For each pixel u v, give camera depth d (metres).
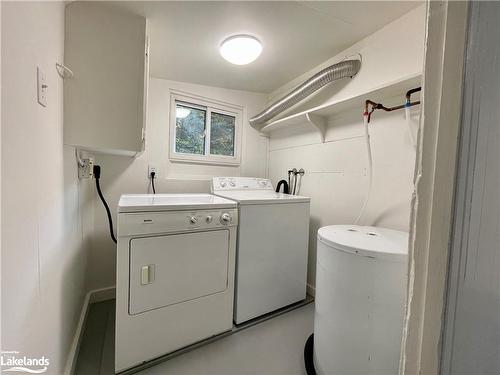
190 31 1.56
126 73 1.32
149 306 1.30
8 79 0.56
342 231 1.32
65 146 1.16
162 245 1.32
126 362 1.25
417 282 0.39
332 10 1.38
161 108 2.26
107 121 1.28
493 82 0.35
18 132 0.62
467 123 0.36
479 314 0.37
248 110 2.70
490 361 0.37
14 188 0.60
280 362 1.37
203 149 2.56
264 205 1.71
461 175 0.36
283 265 1.83
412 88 1.34
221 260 1.53
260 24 1.50
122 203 1.35
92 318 1.73
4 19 0.54
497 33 0.35
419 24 1.34
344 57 1.80
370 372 1.02
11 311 0.59
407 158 1.41
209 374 1.27
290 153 2.48
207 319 1.50
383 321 1.00
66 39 1.18
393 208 1.48
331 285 1.15
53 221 0.94
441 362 0.38
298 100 2.01
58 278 1.02
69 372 1.17
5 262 0.56
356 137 1.75
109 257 2.03
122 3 1.27
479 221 0.36
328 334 1.16
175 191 2.32
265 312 1.76
